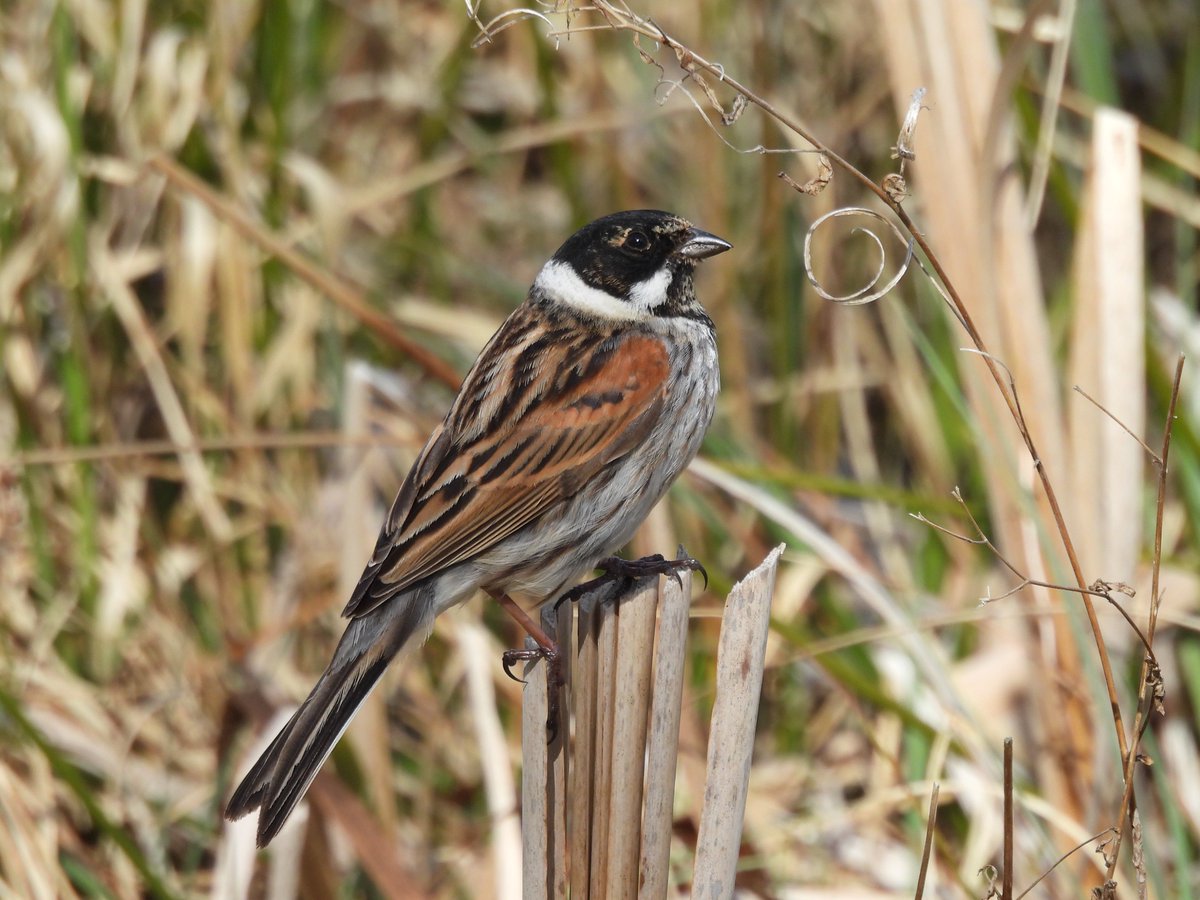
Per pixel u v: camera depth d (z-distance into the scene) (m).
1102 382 8.30
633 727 6.04
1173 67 13.81
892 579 11.07
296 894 8.78
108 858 9.72
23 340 11.14
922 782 8.79
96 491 11.52
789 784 10.65
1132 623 6.15
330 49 13.59
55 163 10.92
